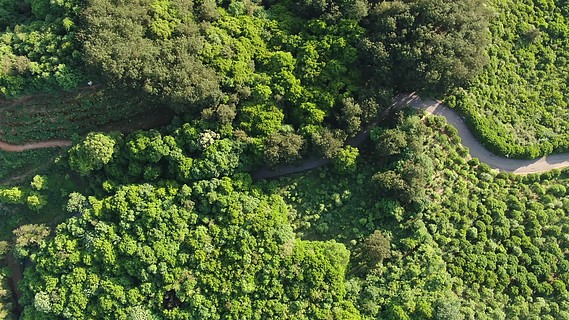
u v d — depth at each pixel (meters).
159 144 64.12
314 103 65.50
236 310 61.50
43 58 62.75
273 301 62.22
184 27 64.62
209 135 64.31
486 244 63.81
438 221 64.44
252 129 65.69
